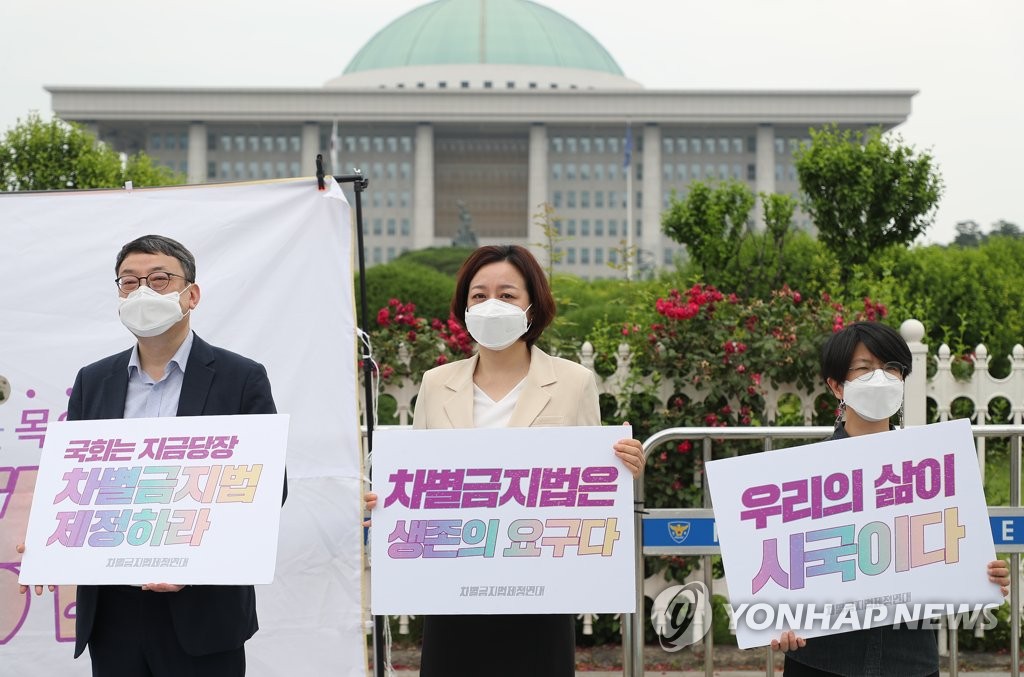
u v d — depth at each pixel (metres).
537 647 3.27
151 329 3.15
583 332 10.97
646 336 5.90
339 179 4.18
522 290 3.43
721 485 3.24
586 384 3.44
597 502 3.26
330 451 4.09
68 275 4.08
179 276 3.24
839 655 3.16
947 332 9.63
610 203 81.62
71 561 3.06
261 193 4.16
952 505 3.18
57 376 4.02
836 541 3.18
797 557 3.18
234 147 82.19
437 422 3.42
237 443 3.17
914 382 5.90
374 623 4.02
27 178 13.77
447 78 90.44
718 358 5.60
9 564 3.94
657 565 5.59
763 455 3.24
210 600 3.05
